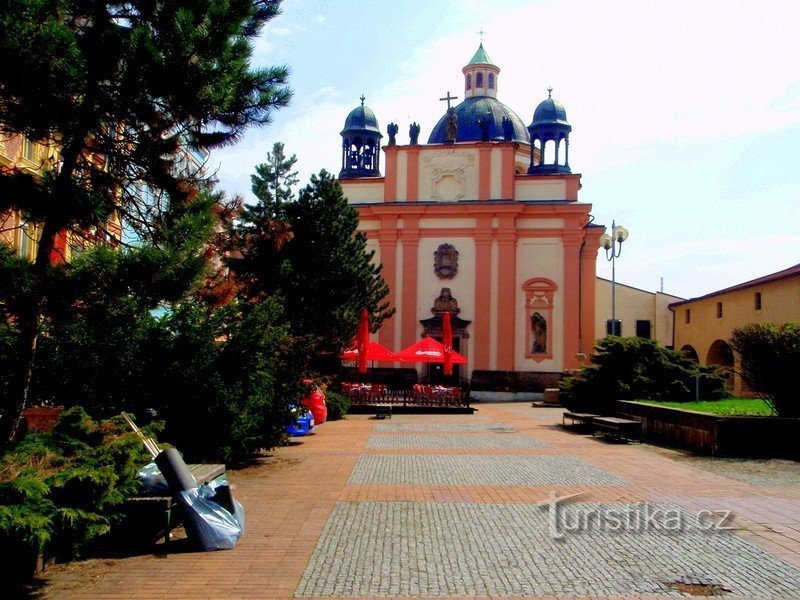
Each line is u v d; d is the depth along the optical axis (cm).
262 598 648
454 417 2714
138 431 851
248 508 1005
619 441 1828
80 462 761
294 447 1712
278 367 1427
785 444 1513
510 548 798
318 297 2516
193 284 803
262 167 2595
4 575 677
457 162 4303
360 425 2347
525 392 4078
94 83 783
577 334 4109
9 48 691
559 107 4800
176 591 668
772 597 643
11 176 756
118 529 810
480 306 4162
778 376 1578
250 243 2309
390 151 4359
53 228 792
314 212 2573
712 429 1550
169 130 855
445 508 1005
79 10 805
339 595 654
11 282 709
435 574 709
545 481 1221
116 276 748
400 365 4150
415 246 4247
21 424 999
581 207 4134
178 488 825
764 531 873
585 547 803
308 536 854
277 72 878
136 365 1180
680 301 4947
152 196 948
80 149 814
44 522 642
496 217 4191
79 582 693
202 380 1207
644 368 2330
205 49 802
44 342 1091
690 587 670
